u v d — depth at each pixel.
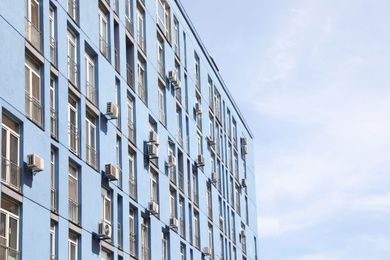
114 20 44.19
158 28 52.22
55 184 34.88
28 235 31.73
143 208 45.41
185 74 57.25
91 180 38.38
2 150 30.94
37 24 34.78
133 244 43.75
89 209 37.84
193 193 56.34
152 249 45.97
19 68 32.31
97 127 39.94
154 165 48.16
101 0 42.62
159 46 52.44
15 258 30.97
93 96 40.25
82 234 36.81
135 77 46.41
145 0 49.97
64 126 36.06
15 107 31.80
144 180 46.06
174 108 53.56
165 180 49.84
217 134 64.81
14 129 31.95
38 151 33.22
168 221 49.66
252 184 75.81
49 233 33.47
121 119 43.41
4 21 31.62
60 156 35.31
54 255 34.09
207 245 57.91
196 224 56.22
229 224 65.19
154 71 50.16
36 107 33.91
